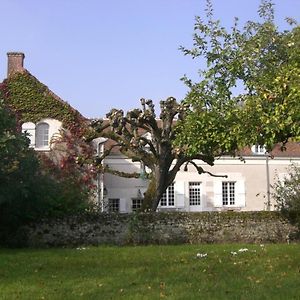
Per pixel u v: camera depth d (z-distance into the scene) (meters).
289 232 22.17
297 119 11.05
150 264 13.68
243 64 13.49
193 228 21.70
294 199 22.16
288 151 37.78
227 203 36.84
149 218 21.58
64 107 31.30
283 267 12.80
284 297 9.19
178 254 16.20
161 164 23.83
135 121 23.80
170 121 23.64
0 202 18.38
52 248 20.25
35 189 20.06
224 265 13.27
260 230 22.03
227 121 12.67
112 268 12.98
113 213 21.73
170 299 9.13
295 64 12.04
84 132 30.86
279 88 11.59
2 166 17.92
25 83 31.33
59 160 30.50
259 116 11.79
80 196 22.50
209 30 14.09
